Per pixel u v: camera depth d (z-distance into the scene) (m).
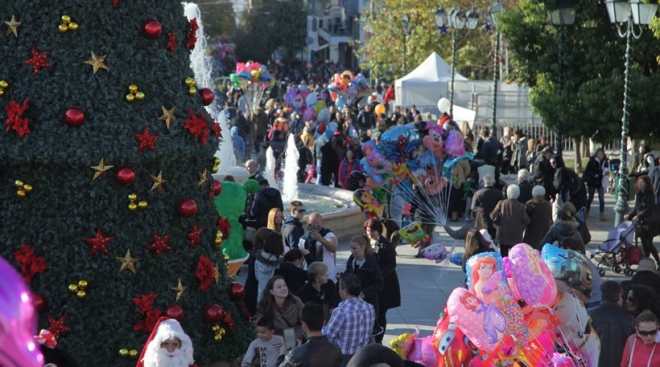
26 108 10.08
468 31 59.16
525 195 22.38
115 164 10.40
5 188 10.36
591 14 28.11
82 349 10.47
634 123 28.02
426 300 18.61
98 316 10.57
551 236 15.88
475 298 8.84
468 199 28.38
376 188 22.02
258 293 14.11
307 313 9.05
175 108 10.83
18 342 3.55
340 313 10.62
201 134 11.04
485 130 35.41
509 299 9.20
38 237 10.35
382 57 65.19
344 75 57.28
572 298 9.80
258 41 118.12
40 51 10.19
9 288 3.54
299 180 35.31
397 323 16.84
